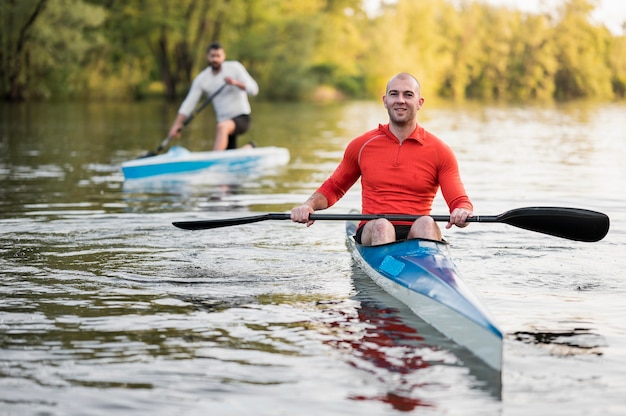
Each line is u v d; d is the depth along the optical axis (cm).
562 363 379
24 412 324
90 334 417
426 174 563
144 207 828
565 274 545
